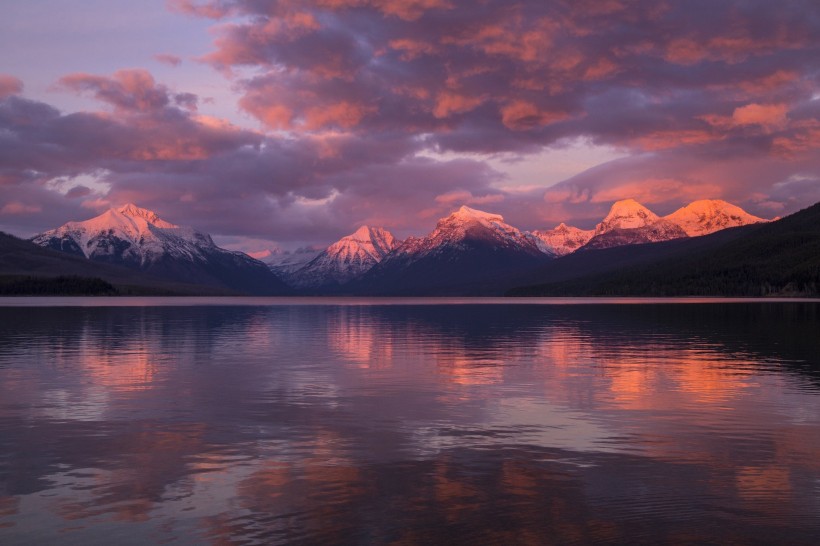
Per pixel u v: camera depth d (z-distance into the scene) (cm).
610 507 1691
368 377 3984
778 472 1978
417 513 1653
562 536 1512
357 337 7188
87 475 1959
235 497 1769
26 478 1930
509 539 1497
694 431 2511
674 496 1770
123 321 10194
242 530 1552
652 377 3947
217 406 3022
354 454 2189
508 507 1691
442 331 8238
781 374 4066
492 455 2172
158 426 2605
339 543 1482
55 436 2433
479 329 8600
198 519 1619
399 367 4472
